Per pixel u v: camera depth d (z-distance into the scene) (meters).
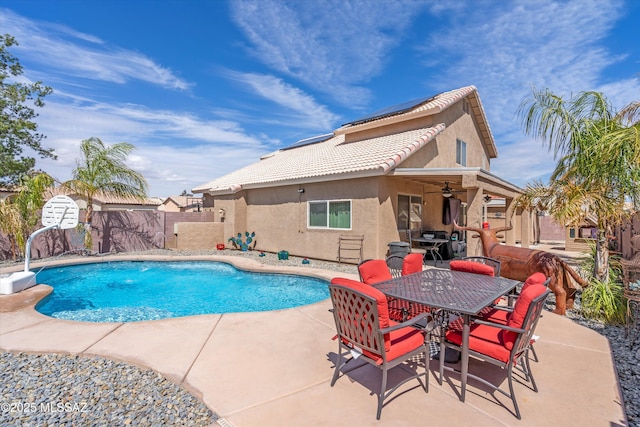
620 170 5.97
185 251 17.16
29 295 7.82
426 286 4.75
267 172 18.39
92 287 11.05
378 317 3.32
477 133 20.48
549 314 6.59
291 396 3.70
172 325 5.97
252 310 8.61
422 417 3.32
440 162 15.73
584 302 6.49
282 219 15.95
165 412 3.45
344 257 13.11
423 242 14.78
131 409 3.51
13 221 12.62
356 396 3.70
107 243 16.44
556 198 6.54
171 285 11.29
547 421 3.25
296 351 4.86
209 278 12.23
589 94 6.42
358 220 12.63
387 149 13.48
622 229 8.97
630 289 6.04
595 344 5.10
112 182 15.99
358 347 3.72
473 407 3.49
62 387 3.94
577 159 6.47
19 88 24.69
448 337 3.91
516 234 23.55
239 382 3.99
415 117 15.09
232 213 18.02
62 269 12.72
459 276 5.48
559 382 3.97
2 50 24.08
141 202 18.22
